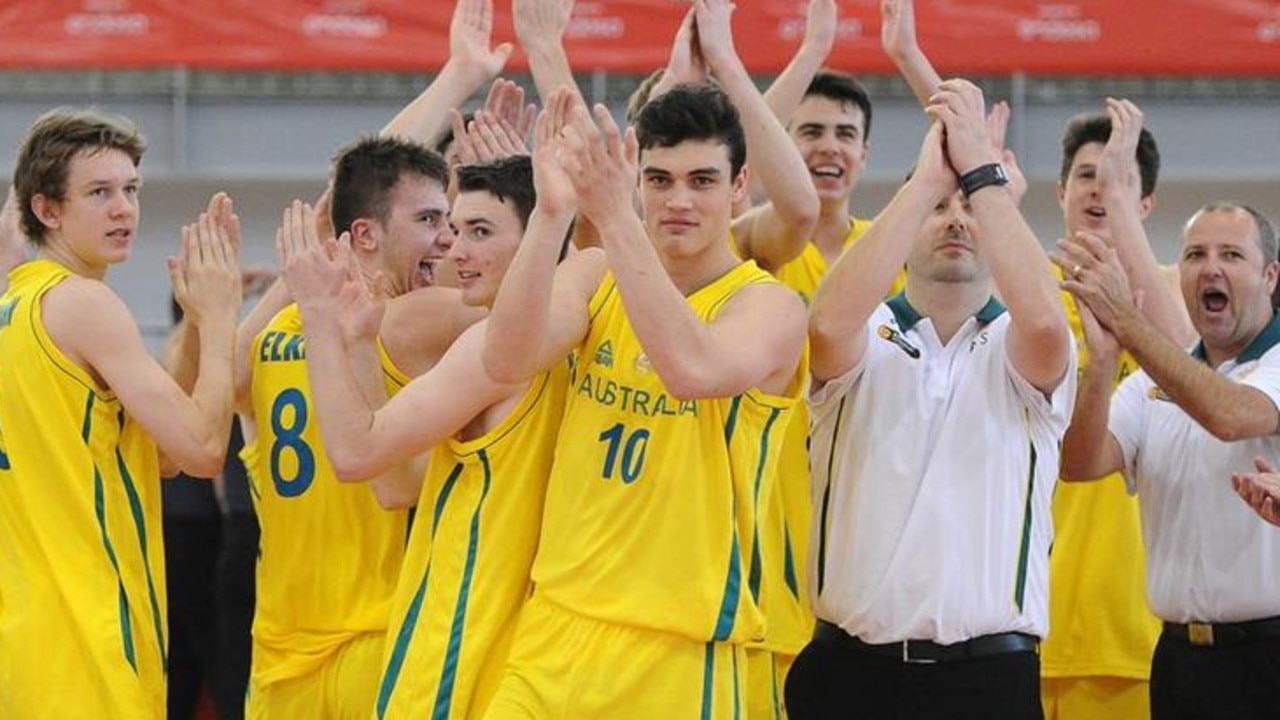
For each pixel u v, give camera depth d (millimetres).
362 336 13922
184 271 14953
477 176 14203
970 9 28391
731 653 13008
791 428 17328
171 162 29234
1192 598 15875
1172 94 29312
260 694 15305
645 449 12898
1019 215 13742
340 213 15445
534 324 12344
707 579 12773
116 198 14852
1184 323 16875
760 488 13164
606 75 28266
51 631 14203
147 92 29266
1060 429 14148
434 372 13188
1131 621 17953
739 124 13172
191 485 23422
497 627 13312
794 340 12914
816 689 14344
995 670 13742
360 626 14781
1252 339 16266
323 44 28312
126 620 14383
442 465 13781
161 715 14805
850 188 19328
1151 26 28312
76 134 14797
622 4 27938
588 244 15766
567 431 13234
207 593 23594
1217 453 15812
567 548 12992
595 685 12734
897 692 13836
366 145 15508
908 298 14461
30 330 14359
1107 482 17984
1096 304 15023
